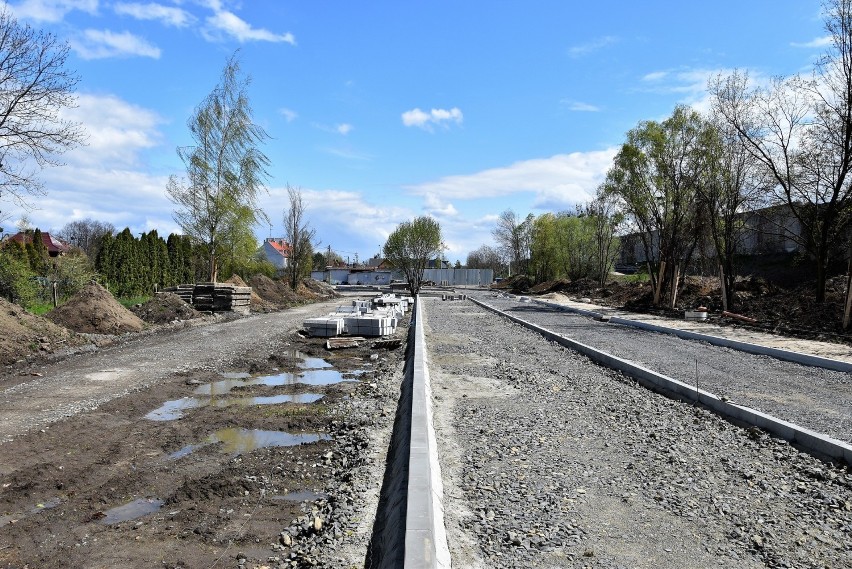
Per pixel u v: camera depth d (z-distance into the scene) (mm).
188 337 16328
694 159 23406
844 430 6730
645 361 11734
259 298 31734
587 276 45344
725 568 3650
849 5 17000
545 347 14453
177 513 4840
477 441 6395
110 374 10617
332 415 7988
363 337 16719
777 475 5383
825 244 18328
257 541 4367
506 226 69375
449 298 41688
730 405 7605
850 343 13711
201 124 27031
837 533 4184
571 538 4035
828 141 18016
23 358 11922
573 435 6648
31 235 36125
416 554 3393
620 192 26531
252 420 7730
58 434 6891
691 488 5023
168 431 7156
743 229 23312
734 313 20047
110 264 29469
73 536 4418
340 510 4812
